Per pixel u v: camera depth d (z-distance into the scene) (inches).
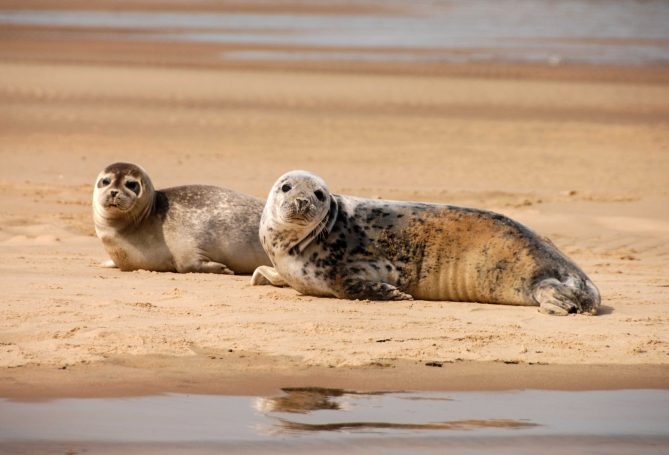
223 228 1162.0
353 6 7357.3
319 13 6658.5
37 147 2229.3
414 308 962.7
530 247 994.7
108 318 885.2
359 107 2999.5
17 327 845.8
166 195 1189.7
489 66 4042.8
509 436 631.2
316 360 783.1
